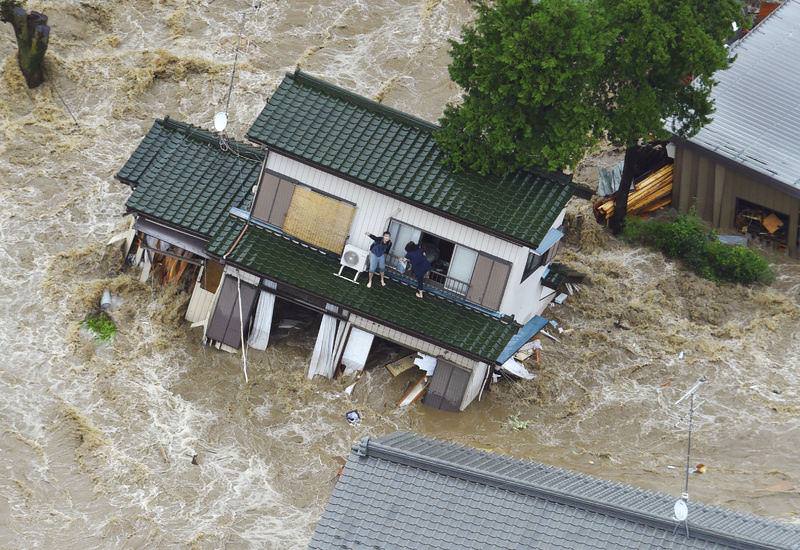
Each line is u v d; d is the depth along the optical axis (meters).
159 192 56.75
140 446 52.72
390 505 38.78
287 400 55.00
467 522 38.41
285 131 54.28
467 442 53.62
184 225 55.91
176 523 49.81
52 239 61.56
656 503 40.78
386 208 53.75
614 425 55.09
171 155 57.75
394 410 54.81
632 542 37.50
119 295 58.47
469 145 53.31
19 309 58.00
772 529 40.19
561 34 52.12
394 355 56.66
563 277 58.12
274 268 54.47
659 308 60.94
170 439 53.09
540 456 53.00
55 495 50.56
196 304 57.41
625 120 58.84
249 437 53.50
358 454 39.62
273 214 55.41
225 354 56.47
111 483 51.19
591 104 58.31
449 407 54.59
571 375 57.09
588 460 52.91
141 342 56.81
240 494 51.12
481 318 53.62
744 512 45.66
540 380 56.50
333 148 54.00
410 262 53.41
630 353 58.31
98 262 59.84
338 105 55.22
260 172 56.19
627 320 60.09
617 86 59.50
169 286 58.22
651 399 56.22
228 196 56.69
